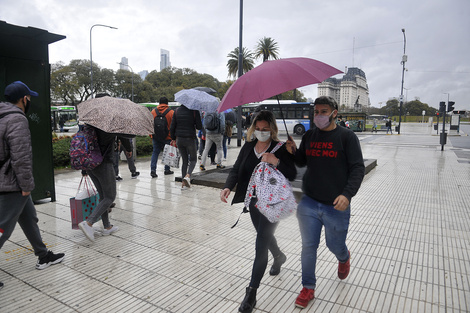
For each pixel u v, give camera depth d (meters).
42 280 3.07
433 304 2.67
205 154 8.43
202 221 4.74
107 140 3.85
